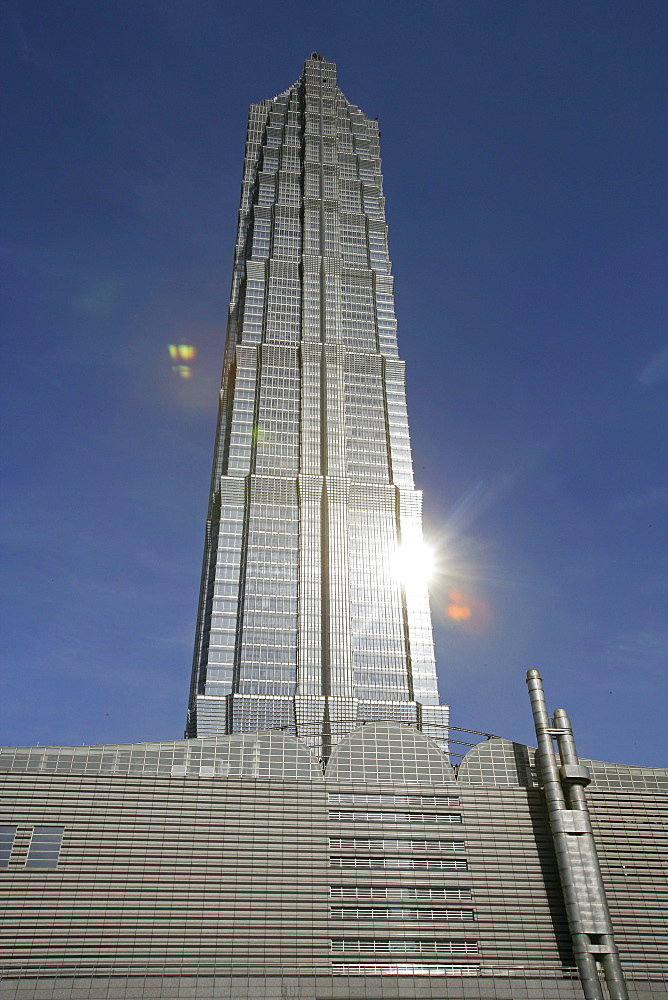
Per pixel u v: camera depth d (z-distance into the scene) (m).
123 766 81.38
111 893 73.81
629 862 81.00
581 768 83.19
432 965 74.50
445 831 81.94
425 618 170.50
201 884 75.69
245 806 80.56
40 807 77.06
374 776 84.81
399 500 186.50
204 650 161.38
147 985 67.69
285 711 151.75
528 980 71.31
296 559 173.12
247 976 69.38
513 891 79.06
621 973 72.56
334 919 75.88
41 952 70.19
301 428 192.25
